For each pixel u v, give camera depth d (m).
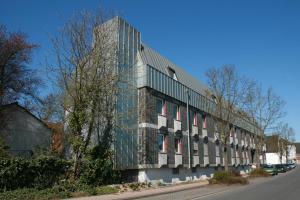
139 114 28.61
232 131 50.94
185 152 34.41
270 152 90.88
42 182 19.39
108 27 24.33
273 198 17.19
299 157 146.38
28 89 29.72
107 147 25.23
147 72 29.69
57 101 23.72
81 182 21.75
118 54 26.30
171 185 28.95
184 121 35.16
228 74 36.16
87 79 22.61
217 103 36.09
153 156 28.81
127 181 27.72
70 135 22.94
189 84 39.59
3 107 27.11
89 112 22.77
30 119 28.89
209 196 19.31
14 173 17.97
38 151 23.41
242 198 17.56
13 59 28.34
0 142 20.28
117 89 24.94
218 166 43.09
